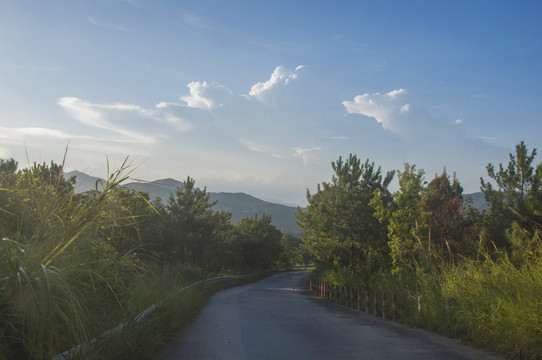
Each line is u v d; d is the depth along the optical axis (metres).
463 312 9.16
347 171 27.67
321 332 9.82
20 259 4.57
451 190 20.98
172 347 7.79
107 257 6.64
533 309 6.92
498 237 14.58
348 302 19.36
